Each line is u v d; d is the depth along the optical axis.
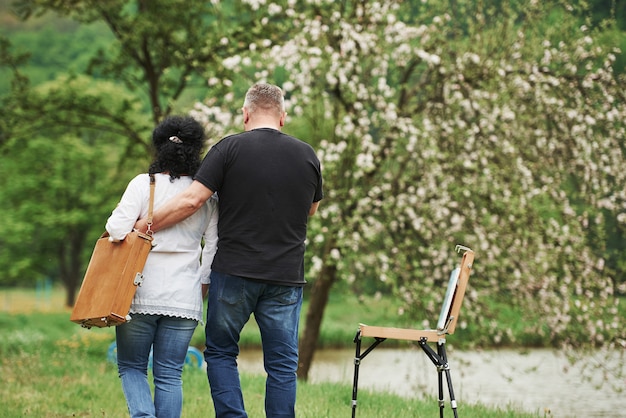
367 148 11.37
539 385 12.88
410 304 11.34
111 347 10.37
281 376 4.15
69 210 32.88
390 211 11.39
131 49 16.33
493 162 11.28
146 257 3.99
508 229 11.02
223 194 4.12
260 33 13.31
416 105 12.20
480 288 11.38
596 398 11.43
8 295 64.31
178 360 4.19
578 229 10.91
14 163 31.45
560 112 11.09
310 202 4.24
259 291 4.09
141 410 4.04
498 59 11.62
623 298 12.16
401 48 11.48
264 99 4.29
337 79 11.53
